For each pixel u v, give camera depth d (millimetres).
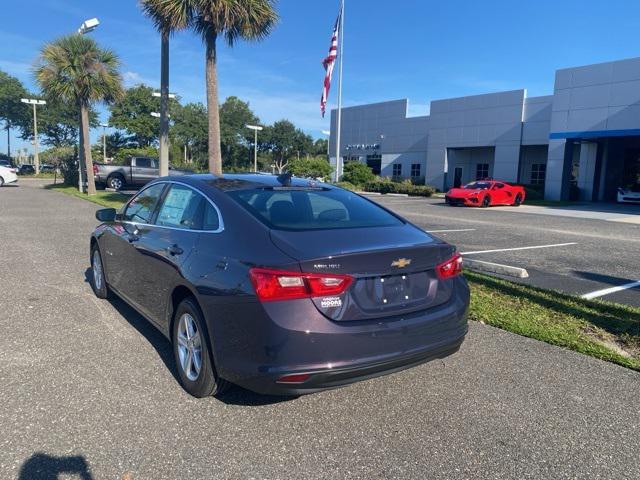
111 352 4555
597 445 3230
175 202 4516
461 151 40188
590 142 30547
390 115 45625
